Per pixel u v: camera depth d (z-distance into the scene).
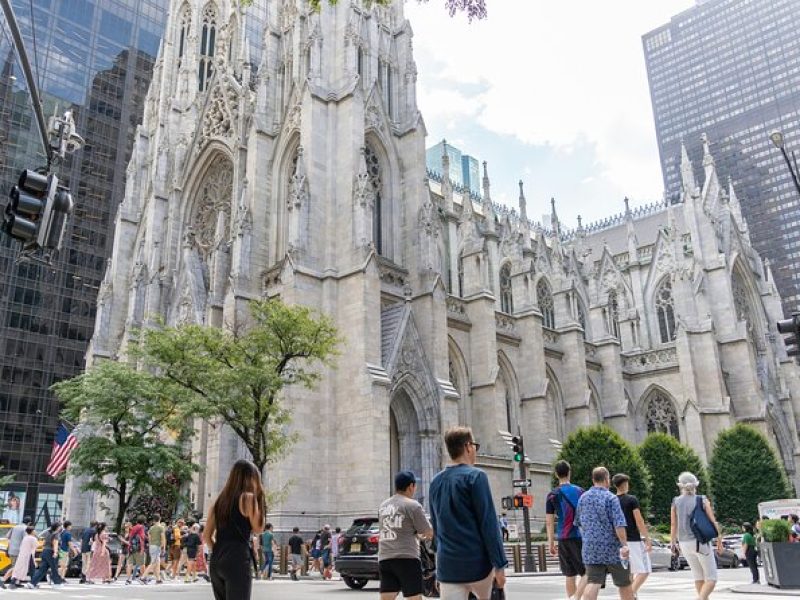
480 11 15.99
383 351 42.56
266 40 51.84
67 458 46.06
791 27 197.00
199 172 59.38
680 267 71.44
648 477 50.44
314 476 38.31
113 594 21.58
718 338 72.25
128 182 65.06
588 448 49.75
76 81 97.31
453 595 7.77
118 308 60.88
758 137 194.88
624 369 72.94
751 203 190.00
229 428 41.16
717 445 61.00
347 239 42.81
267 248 47.03
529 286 60.91
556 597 19.47
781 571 23.30
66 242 91.56
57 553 26.73
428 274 46.66
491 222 66.50
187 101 65.06
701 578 14.70
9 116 85.06
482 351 52.59
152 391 39.19
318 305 41.81
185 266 53.66
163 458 39.75
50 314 88.69
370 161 49.25
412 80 52.44
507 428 56.75
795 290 174.00
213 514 8.63
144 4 109.12
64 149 18.88
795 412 78.00
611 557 11.83
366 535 24.03
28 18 92.00
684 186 78.38
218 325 47.06
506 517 47.38
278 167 48.16
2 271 85.81
